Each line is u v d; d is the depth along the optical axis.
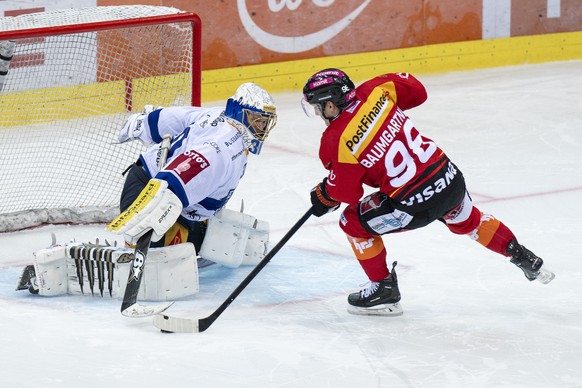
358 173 13.13
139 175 15.76
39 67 23.14
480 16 37.88
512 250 14.10
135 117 16.23
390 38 36.16
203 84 32.22
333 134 13.01
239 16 32.75
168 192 13.84
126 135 16.28
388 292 14.16
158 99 21.34
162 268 14.51
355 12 35.09
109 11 19.66
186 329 13.23
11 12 28.25
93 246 14.90
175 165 14.09
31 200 19.72
